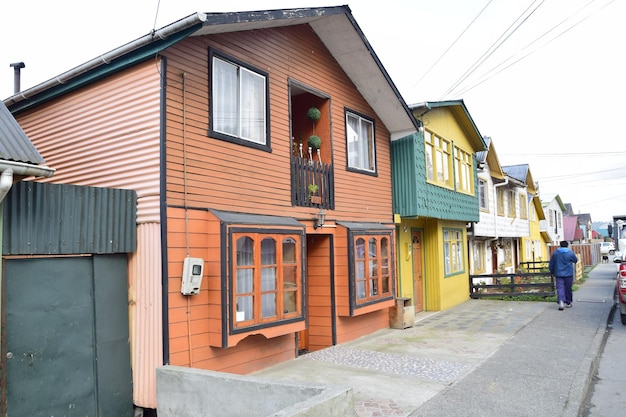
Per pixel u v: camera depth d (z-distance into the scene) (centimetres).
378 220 1106
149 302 620
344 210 980
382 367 764
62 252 564
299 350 933
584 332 1043
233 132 729
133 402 625
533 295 1617
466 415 555
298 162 859
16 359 521
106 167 683
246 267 684
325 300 938
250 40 775
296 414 402
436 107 1347
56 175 754
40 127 788
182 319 625
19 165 467
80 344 580
